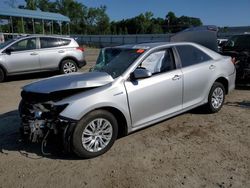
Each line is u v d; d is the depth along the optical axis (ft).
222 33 94.27
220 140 15.10
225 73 19.42
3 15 92.89
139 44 17.37
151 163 12.84
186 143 14.83
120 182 11.43
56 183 11.49
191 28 31.50
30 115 13.56
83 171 12.33
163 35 117.80
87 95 13.03
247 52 27.84
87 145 13.19
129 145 14.70
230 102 22.54
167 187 10.98
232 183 11.10
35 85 14.32
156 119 15.62
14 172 12.39
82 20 293.43
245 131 16.29
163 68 16.07
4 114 20.70
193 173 11.89
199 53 18.38
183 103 16.97
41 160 13.41
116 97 13.69
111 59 16.60
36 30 113.70
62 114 12.50
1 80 33.96
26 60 34.81
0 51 33.65
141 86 14.62
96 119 13.23
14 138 16.06
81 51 39.42
